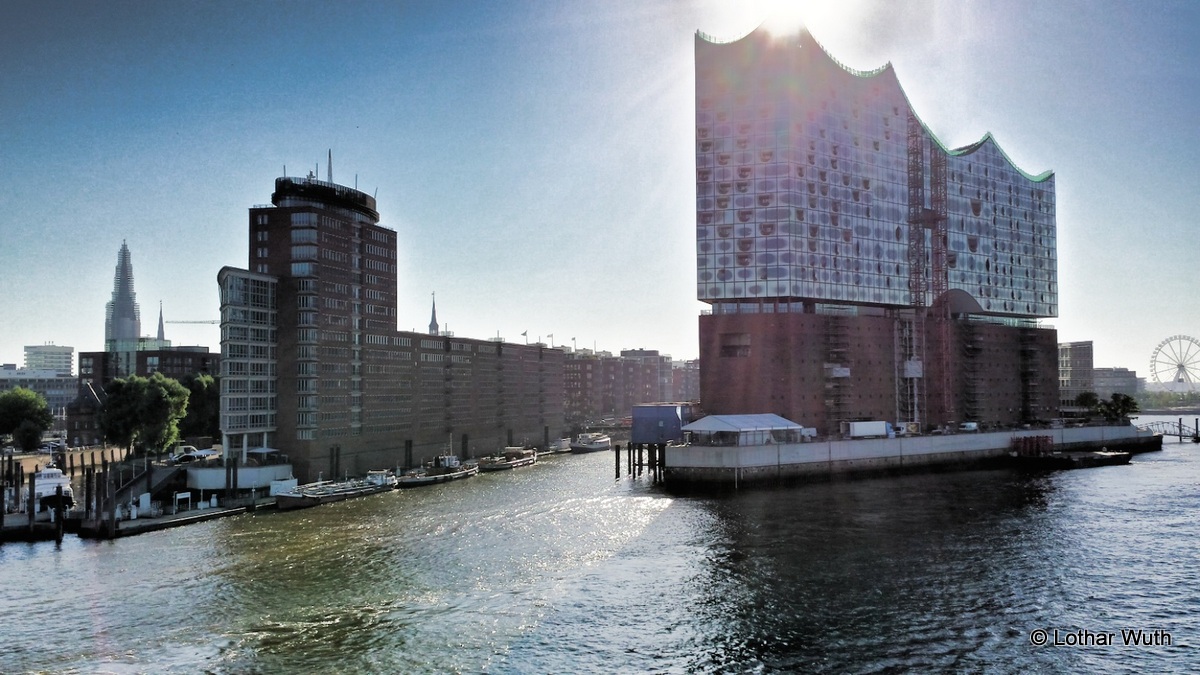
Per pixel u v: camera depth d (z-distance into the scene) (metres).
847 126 180.00
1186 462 184.12
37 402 179.25
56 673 56.91
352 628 65.06
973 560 84.25
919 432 179.75
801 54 172.62
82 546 96.06
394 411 171.50
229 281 139.25
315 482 142.88
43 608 71.06
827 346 172.62
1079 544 91.50
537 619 66.94
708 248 172.38
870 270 181.62
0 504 101.19
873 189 183.75
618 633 63.38
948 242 198.75
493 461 184.38
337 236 155.00
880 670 55.62
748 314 169.50
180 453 165.50
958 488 141.25
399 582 78.25
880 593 72.81
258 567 84.44
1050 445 187.50
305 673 56.22
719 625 64.94
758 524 106.56
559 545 94.44
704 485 145.88
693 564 84.25
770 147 169.88
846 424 169.75
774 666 56.50
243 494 133.88
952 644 60.22
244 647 61.16
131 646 61.69
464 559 87.50
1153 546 90.31
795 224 169.38
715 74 173.50
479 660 58.22
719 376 170.25
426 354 184.75
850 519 109.56
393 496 136.50
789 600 71.12
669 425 166.25
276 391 147.50
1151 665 56.16
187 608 70.56
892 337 182.62
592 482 155.75
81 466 159.50
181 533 103.44
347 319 157.25
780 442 154.00
